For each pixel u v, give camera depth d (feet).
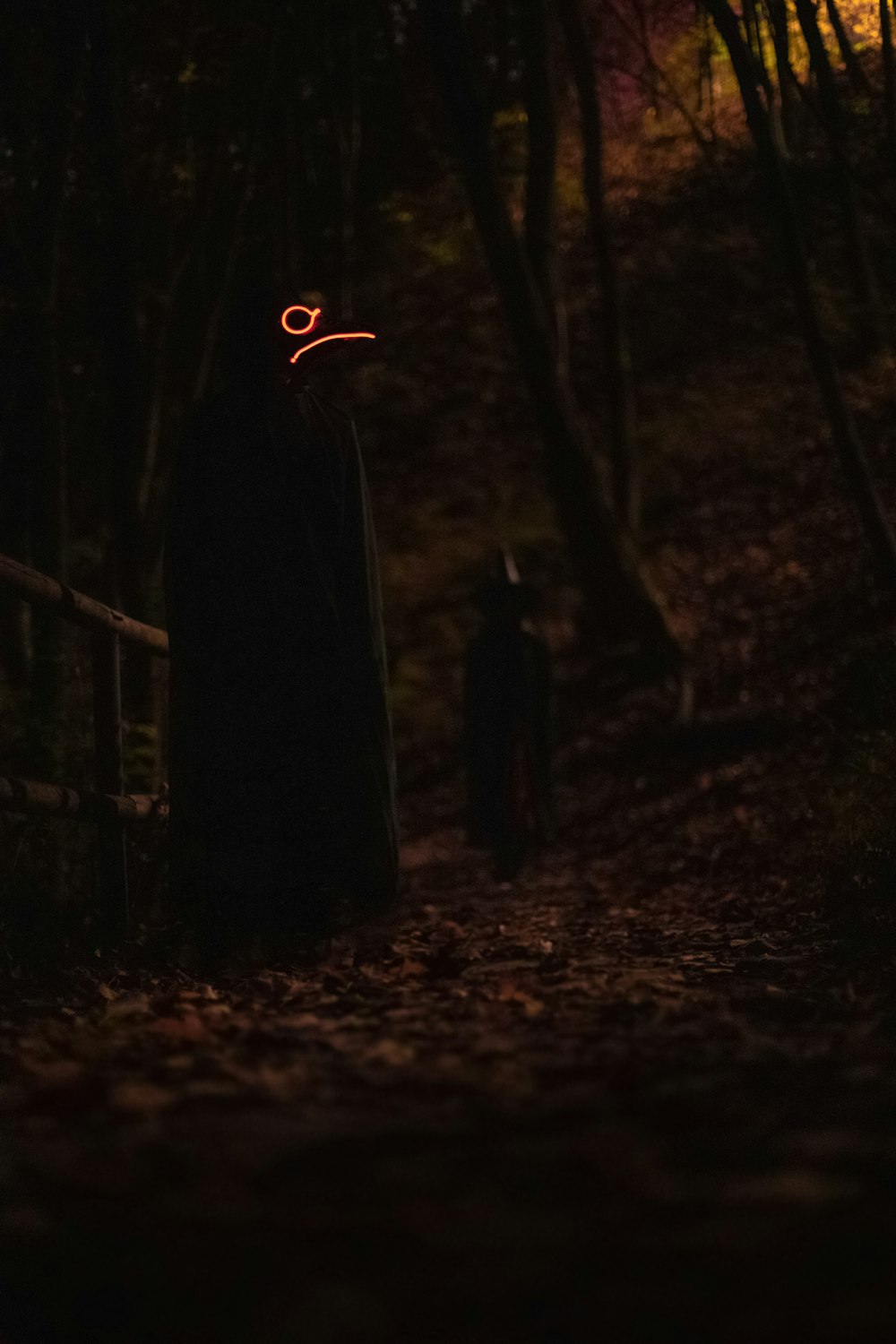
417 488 90.43
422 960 20.52
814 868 26.18
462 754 65.98
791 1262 6.95
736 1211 7.68
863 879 22.84
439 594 80.38
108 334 32.40
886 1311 6.31
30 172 34.40
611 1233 7.38
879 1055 12.51
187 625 20.71
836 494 68.28
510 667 40.88
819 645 53.42
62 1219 7.76
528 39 58.95
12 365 33.14
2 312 34.47
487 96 57.67
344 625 21.06
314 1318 6.35
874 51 56.54
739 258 93.97
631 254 96.17
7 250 30.86
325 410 21.88
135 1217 7.77
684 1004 16.08
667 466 78.79
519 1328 6.35
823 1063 12.12
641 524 74.38
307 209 67.72
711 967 20.01
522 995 16.58
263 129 47.21
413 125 74.74
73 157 39.17
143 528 32.76
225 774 20.39
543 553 81.35
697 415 82.33
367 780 20.85
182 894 20.51
